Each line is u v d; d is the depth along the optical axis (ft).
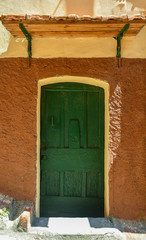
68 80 10.51
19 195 9.78
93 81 10.22
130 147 9.76
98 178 10.98
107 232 8.66
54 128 10.95
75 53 9.75
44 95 10.87
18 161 9.78
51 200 11.06
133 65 9.77
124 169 9.75
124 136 9.75
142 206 9.77
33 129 9.78
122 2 9.93
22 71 9.78
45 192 11.06
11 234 8.23
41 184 11.02
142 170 9.77
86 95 10.94
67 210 11.05
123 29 8.63
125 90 9.75
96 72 9.74
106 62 9.74
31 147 9.78
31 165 9.78
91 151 10.93
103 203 10.96
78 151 10.95
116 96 9.74
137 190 9.77
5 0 9.96
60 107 10.94
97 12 9.95
